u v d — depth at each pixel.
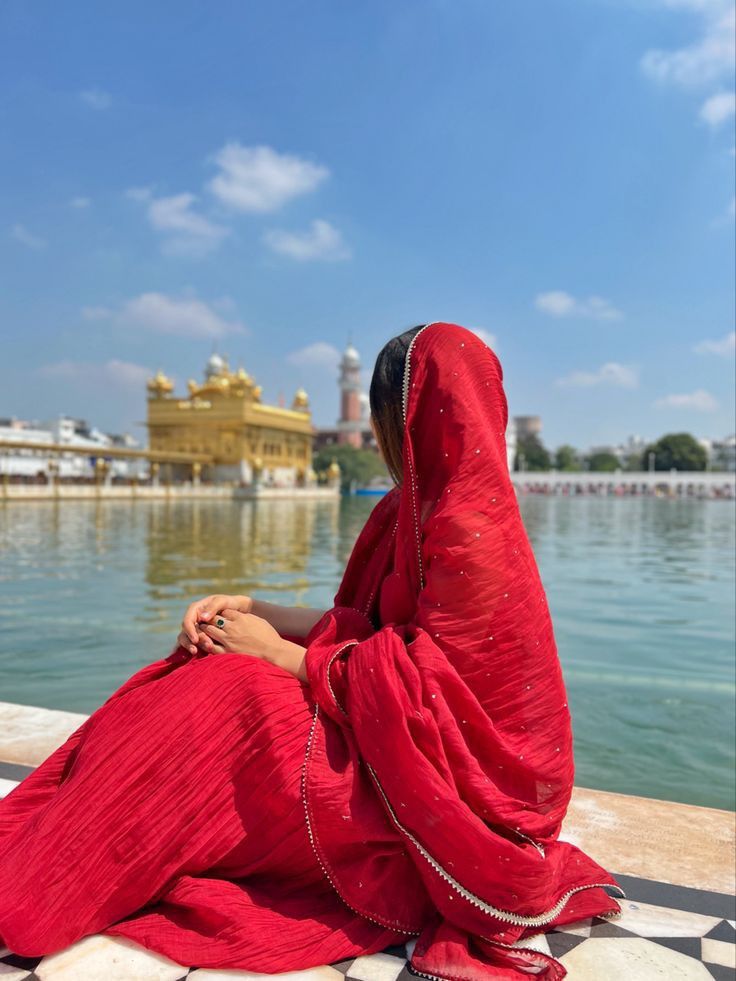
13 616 6.92
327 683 1.28
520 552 1.27
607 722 3.74
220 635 1.39
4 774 2.04
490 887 1.18
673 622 6.73
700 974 1.25
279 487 55.25
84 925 1.21
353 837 1.24
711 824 1.95
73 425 75.00
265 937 1.19
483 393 1.30
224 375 55.56
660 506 47.28
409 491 1.32
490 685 1.25
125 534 18.58
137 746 1.25
